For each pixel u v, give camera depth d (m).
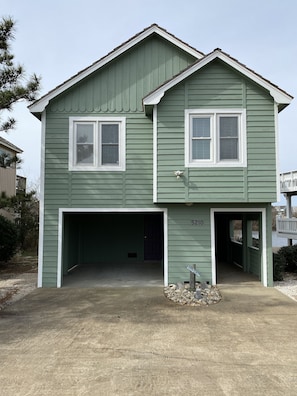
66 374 3.95
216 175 8.67
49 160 9.34
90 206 9.28
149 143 9.42
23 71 9.12
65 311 6.70
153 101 8.57
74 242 12.12
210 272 9.06
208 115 8.77
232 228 13.55
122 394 3.50
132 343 4.93
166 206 9.23
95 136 9.39
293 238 14.92
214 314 6.45
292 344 4.89
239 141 8.73
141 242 13.21
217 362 4.27
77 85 9.49
